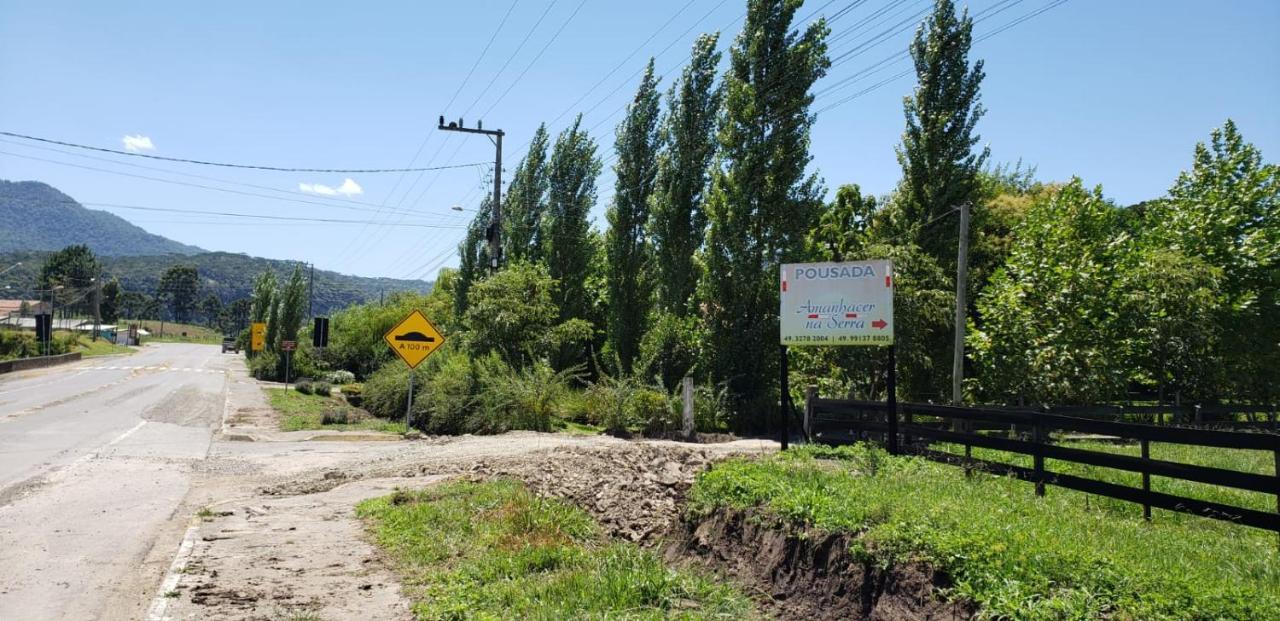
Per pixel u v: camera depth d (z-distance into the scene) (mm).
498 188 32719
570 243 36562
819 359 23109
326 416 26734
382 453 18094
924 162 28453
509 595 6559
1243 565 5879
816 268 12781
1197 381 22203
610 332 33031
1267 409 19609
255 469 15805
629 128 33406
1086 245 22062
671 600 6582
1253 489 6949
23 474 14062
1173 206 24578
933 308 22375
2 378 48156
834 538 6879
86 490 12680
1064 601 4945
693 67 30281
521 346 29422
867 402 12844
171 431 22469
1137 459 8086
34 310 117000
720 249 26281
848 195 33875
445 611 6250
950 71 28062
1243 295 21828
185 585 7117
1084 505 8977
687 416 21328
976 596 5355
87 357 84000
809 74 25719
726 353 25281
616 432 21891
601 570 7301
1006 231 31812
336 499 11695
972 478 9875
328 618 6258
